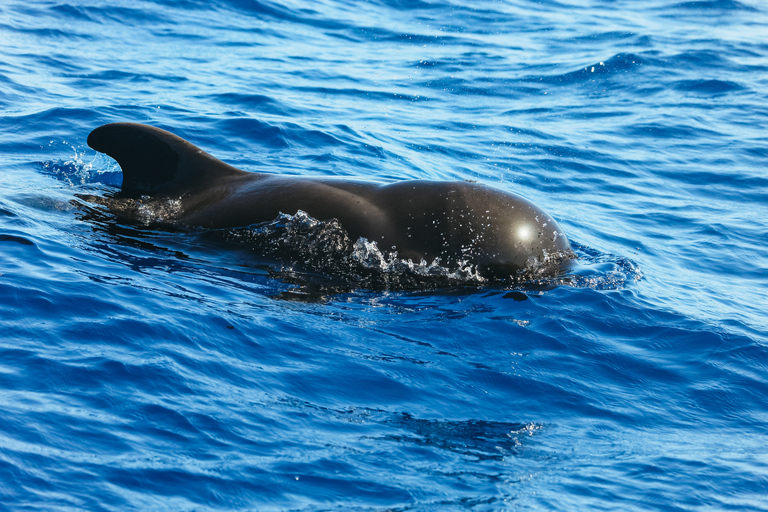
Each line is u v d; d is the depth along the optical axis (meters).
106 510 14.66
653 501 16.98
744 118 64.38
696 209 44.88
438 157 50.19
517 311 26.33
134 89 57.47
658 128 61.00
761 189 49.38
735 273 34.84
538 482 17.31
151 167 32.84
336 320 24.52
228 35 80.88
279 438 17.81
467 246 27.97
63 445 16.25
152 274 26.19
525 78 74.44
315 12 94.88
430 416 19.77
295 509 15.48
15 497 14.60
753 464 18.84
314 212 29.16
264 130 49.25
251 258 28.77
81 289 23.67
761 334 26.77
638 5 111.50
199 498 15.38
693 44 86.31
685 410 21.59
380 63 76.69
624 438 19.80
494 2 108.69
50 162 39.66
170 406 18.31
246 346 21.95
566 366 23.25
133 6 85.06
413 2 104.81
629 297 28.56
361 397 20.23
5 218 29.14
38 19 76.44
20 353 19.58
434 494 16.42
